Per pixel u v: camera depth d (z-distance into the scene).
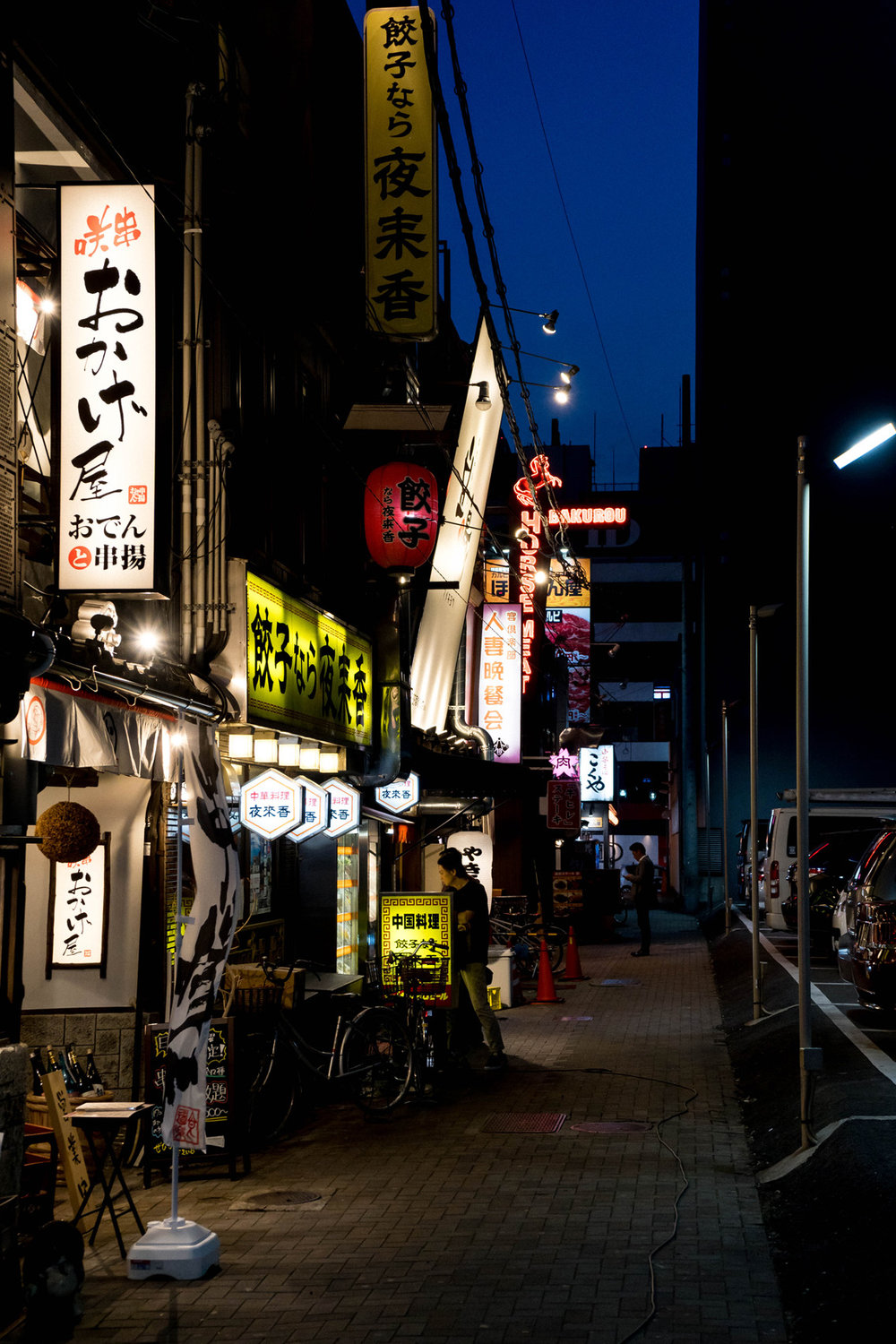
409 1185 8.56
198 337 9.72
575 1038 15.44
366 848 16.86
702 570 44.75
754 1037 14.26
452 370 23.06
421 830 20.86
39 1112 7.99
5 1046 6.19
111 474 7.38
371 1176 8.84
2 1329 5.84
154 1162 8.91
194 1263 6.67
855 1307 5.60
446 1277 6.59
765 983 18.45
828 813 23.41
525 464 14.88
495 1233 7.37
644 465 62.19
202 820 7.31
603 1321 5.88
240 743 11.44
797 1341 5.54
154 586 7.32
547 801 26.69
